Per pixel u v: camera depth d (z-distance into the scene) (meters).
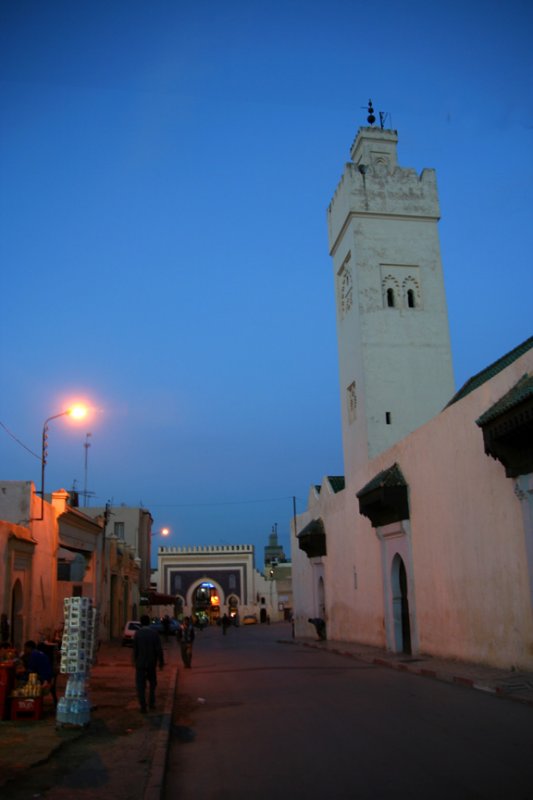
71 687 10.01
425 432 19.45
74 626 10.20
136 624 32.84
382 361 29.95
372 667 18.77
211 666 21.50
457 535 17.28
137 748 8.65
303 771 7.53
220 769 7.86
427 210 31.86
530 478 13.61
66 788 6.74
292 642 33.44
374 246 31.25
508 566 14.72
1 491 20.72
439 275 31.34
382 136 33.28
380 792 6.62
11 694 10.64
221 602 74.44
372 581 25.02
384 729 9.60
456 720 10.06
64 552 31.47
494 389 15.28
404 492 20.95
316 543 33.47
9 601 18.66
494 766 7.39
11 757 7.98
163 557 74.94
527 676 13.48
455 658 17.41
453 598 17.53
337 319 33.84
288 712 11.56
